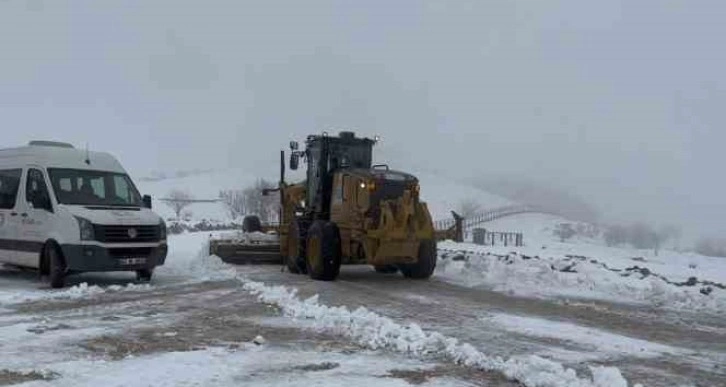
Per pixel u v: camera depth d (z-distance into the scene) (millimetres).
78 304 11727
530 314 11438
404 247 15305
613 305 12781
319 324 10023
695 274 20750
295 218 17547
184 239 28594
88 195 14531
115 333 9281
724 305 12828
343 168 16859
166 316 10641
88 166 14969
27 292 13023
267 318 10516
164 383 6930
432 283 15523
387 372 7422
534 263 17969
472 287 14953
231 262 19359
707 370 7945
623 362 8242
